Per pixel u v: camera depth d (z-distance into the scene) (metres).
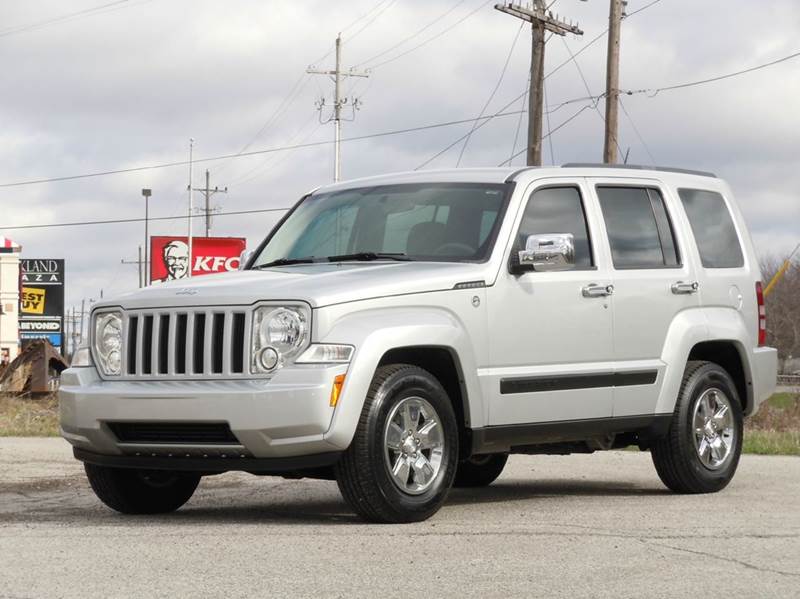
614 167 10.09
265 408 7.70
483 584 5.92
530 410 8.95
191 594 5.68
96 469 8.78
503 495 10.30
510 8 32.84
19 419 23.41
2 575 6.14
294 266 9.12
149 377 8.23
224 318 8.01
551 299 9.10
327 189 10.18
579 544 7.10
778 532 7.61
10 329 67.06
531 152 33.53
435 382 8.23
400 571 6.24
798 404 22.19
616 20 33.38
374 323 8.00
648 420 9.82
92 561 6.52
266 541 7.20
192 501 9.98
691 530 7.68
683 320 10.10
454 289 8.50
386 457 7.91
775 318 95.75
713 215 10.86
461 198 9.26
